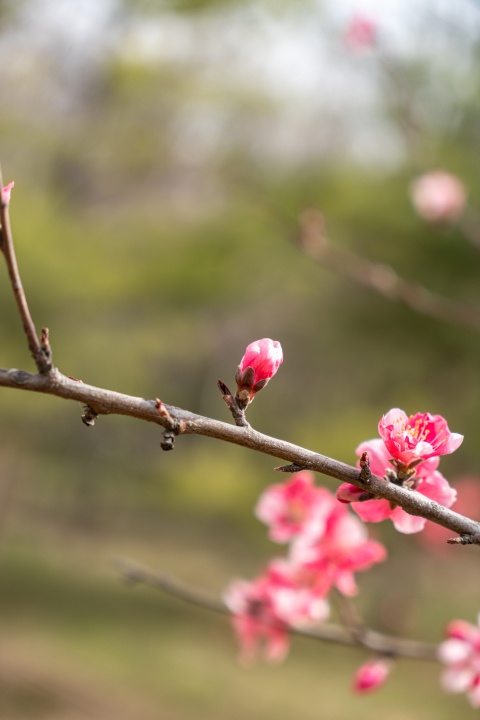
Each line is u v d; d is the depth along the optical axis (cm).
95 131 952
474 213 411
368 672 207
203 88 912
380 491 106
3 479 1523
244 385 110
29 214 927
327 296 891
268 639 228
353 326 854
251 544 1388
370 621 667
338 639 217
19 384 94
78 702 757
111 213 1037
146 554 1488
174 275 953
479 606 821
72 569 1366
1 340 927
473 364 799
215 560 1438
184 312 1069
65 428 1484
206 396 1912
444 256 724
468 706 785
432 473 119
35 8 846
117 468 1435
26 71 911
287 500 207
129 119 955
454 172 636
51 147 925
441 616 821
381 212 748
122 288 951
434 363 827
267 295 1048
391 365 879
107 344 1060
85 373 1073
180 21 891
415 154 417
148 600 1216
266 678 892
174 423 99
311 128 867
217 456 1176
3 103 900
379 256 760
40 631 992
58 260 923
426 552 824
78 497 1695
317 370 1112
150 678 859
